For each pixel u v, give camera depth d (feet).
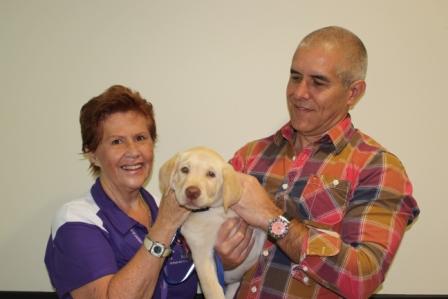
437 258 7.58
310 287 5.25
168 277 5.65
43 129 7.52
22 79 7.47
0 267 7.66
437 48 7.44
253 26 7.46
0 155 7.54
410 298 7.59
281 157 6.04
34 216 7.60
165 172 5.40
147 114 5.60
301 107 5.49
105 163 5.42
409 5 7.40
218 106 7.57
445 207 7.56
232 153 7.64
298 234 4.77
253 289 5.56
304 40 5.62
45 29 7.42
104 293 4.64
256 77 7.52
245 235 5.47
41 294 7.64
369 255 4.63
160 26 7.46
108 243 5.18
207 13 7.45
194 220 5.42
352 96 5.70
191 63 7.51
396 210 4.94
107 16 7.43
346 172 5.37
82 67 7.48
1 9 7.39
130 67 7.51
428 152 7.54
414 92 7.49
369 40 7.45
